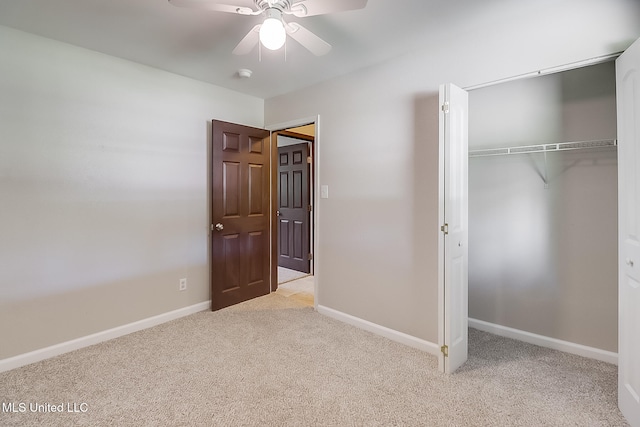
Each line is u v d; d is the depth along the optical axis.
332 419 1.66
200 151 3.17
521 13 1.95
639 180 1.47
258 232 3.61
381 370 2.12
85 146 2.45
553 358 2.28
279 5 1.49
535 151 2.45
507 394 1.86
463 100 2.16
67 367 2.15
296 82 3.13
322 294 3.14
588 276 2.29
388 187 2.61
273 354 2.33
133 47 2.42
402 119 2.51
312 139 4.57
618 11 1.67
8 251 2.13
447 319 2.05
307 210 4.70
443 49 2.28
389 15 1.96
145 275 2.80
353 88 2.84
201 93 3.15
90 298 2.49
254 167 3.53
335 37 2.23
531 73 1.93
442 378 2.02
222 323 2.89
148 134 2.80
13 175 2.14
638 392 1.51
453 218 2.06
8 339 2.13
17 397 1.82
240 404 1.77
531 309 2.54
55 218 2.32
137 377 2.03
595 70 2.23
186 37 2.26
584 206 2.29
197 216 3.16
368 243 2.75
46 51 2.26
